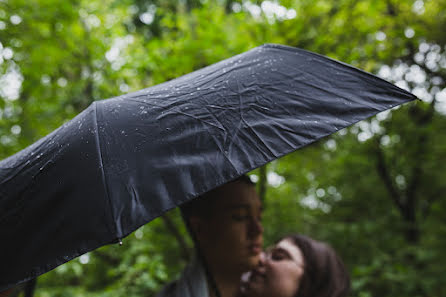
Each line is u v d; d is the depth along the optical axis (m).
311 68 0.90
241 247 0.99
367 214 6.10
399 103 0.83
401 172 5.58
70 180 0.65
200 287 0.98
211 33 2.71
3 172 0.77
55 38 3.27
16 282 0.59
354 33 3.13
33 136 3.62
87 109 0.82
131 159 0.64
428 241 5.03
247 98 0.78
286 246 1.12
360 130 5.03
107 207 0.57
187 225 1.04
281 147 0.68
